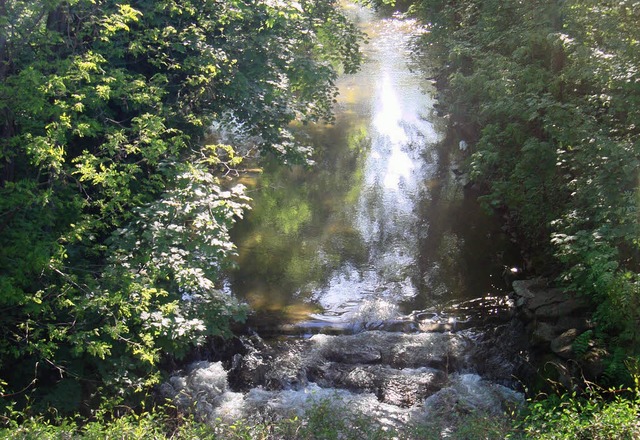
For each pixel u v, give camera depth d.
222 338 12.99
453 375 12.32
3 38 10.16
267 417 10.94
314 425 8.71
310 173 21.58
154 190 11.76
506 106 14.13
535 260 15.16
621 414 7.91
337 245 17.47
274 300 15.00
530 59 15.60
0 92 9.55
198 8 13.98
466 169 20.38
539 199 14.23
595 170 11.87
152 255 10.41
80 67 9.97
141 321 10.48
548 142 13.77
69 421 10.14
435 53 26.16
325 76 14.89
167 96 14.16
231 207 10.36
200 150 13.69
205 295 11.94
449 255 16.73
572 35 14.12
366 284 15.62
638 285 10.14
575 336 11.54
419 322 13.98
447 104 22.95
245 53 14.53
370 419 9.50
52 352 9.75
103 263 11.52
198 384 11.91
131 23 13.42
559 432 7.85
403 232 18.02
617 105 11.98
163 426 9.00
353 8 39.84
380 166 21.98
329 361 12.85
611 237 10.59
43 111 9.89
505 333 13.12
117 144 10.55
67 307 10.49
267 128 14.80
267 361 12.77
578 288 12.01
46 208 10.30
